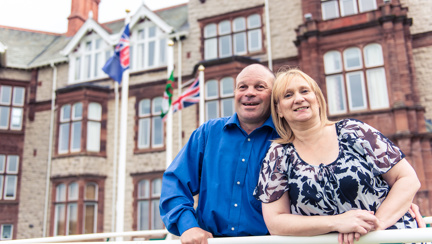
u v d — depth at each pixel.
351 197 1.79
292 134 2.02
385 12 12.12
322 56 12.81
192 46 15.48
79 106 16.25
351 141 1.83
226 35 15.23
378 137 1.81
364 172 1.78
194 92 10.07
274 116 2.07
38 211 15.59
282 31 14.22
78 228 14.59
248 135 2.28
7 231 15.68
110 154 15.59
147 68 15.93
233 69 14.08
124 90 9.13
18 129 17.05
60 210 15.42
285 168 1.91
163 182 2.30
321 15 13.53
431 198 10.73
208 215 2.21
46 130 16.62
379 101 12.05
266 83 2.32
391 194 1.71
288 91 1.94
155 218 14.37
